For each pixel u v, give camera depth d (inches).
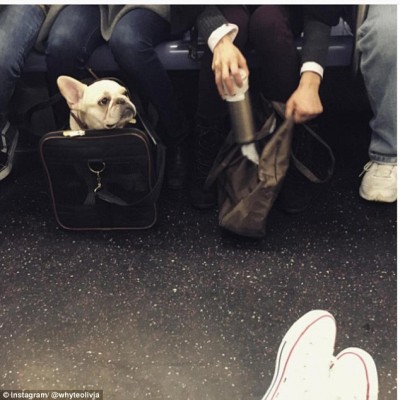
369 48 59.4
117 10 65.9
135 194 63.0
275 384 49.3
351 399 47.3
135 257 62.7
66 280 60.4
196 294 58.3
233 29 57.7
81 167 60.7
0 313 57.2
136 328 55.3
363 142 78.0
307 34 60.7
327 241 63.6
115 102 59.3
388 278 59.1
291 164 64.2
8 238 65.7
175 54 67.4
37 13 66.3
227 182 63.6
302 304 56.9
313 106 57.9
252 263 61.3
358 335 53.9
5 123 70.7
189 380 50.8
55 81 67.8
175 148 72.4
